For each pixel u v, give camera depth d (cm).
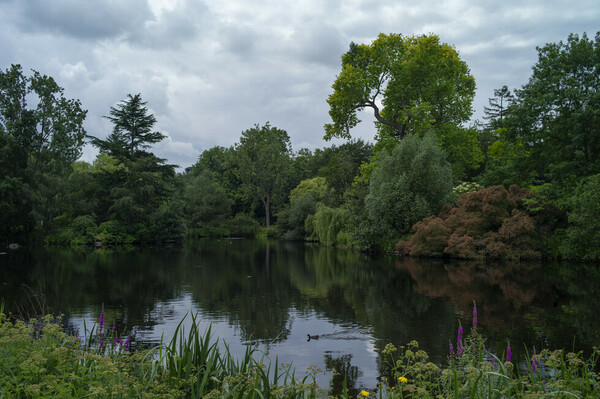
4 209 3775
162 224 4491
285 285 1712
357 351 856
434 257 2688
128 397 349
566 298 1304
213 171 8525
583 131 2319
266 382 358
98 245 4028
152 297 1453
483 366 398
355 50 3750
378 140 3938
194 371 417
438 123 3706
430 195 2981
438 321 1067
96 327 1032
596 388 352
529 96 2641
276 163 6900
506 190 2592
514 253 2362
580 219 2031
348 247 3844
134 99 4722
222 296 1473
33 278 1864
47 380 331
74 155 4741
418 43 3584
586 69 2438
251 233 6431
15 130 4103
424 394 374
